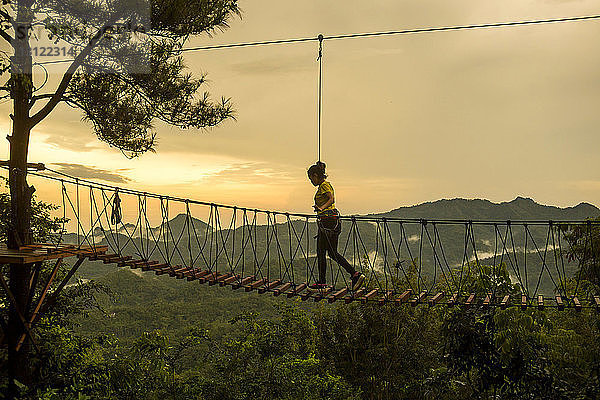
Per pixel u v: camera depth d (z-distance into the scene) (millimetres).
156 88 9805
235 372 12500
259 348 13664
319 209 7438
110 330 59875
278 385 12273
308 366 13359
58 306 11617
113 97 10031
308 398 12492
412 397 15539
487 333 10477
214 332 39812
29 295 9117
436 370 13852
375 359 15461
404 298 7398
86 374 9461
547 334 11047
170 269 7879
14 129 8992
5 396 8508
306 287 7535
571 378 10398
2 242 9578
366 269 10273
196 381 12336
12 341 8805
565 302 7164
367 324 15547
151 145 10570
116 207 8016
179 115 10172
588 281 11656
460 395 13492
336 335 15867
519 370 10078
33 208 11336
